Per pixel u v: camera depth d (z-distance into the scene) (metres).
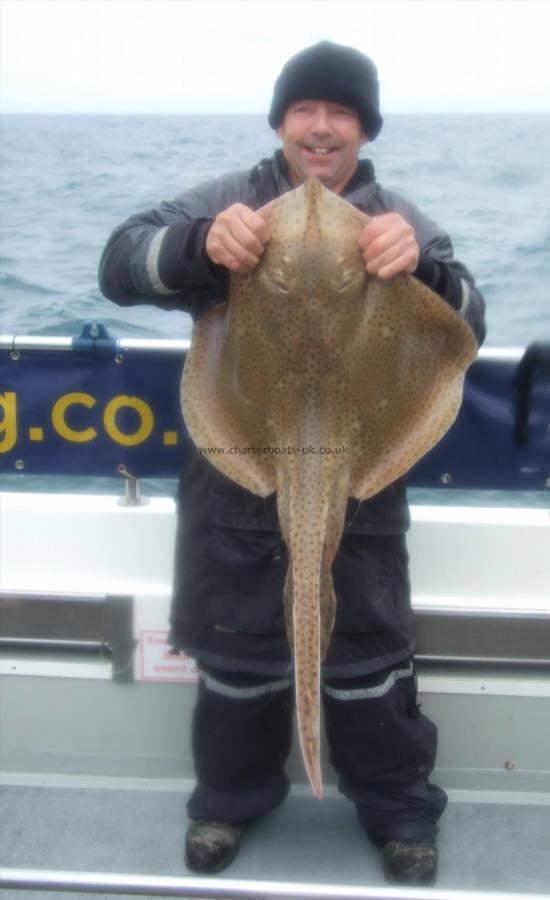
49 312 8.49
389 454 2.10
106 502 3.16
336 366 2.04
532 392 2.86
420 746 2.65
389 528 2.45
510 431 2.89
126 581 2.90
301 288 1.97
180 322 7.72
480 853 2.74
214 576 2.48
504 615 2.80
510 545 2.98
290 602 2.17
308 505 2.07
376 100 2.39
